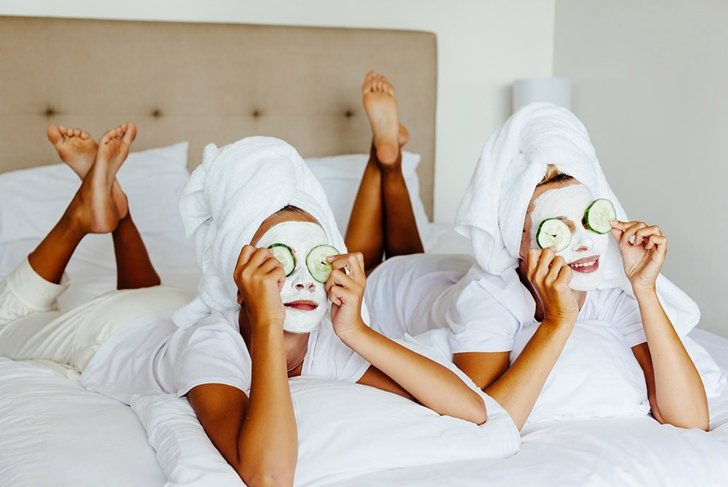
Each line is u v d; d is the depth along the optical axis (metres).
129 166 2.97
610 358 1.64
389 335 2.10
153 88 3.15
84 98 3.07
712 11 2.90
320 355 1.55
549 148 1.61
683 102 3.06
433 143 3.55
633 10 3.30
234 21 3.35
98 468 1.31
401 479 1.27
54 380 1.75
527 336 1.65
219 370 1.42
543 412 1.59
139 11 3.23
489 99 3.78
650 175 3.25
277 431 1.26
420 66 3.47
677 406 1.57
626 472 1.33
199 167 1.60
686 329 1.76
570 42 3.69
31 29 3.00
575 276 1.57
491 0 3.72
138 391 1.67
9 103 2.99
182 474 1.23
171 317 1.81
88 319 1.91
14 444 1.40
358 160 3.19
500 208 1.67
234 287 1.49
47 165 3.05
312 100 3.34
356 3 3.51
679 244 3.11
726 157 2.87
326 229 1.53
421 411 1.41
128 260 2.33
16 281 2.18
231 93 3.24
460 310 1.72
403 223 2.57
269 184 1.47
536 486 1.27
